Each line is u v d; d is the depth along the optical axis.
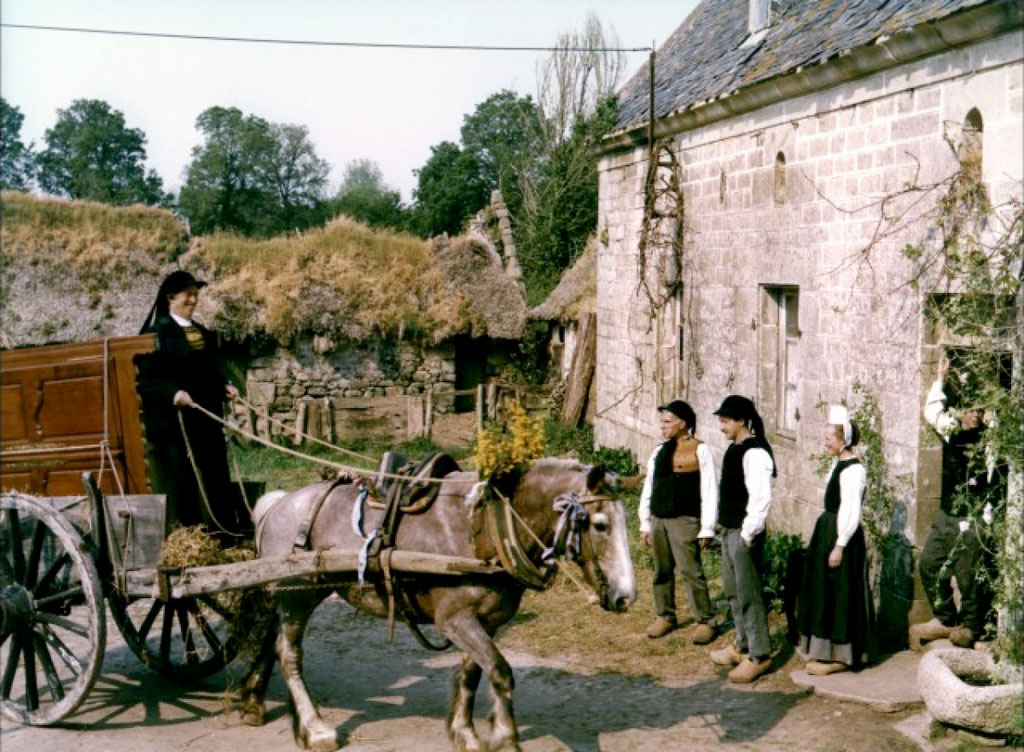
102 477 6.64
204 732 6.51
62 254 20.95
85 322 20.44
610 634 8.62
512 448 5.71
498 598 5.76
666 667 7.82
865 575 7.32
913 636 7.70
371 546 5.93
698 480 8.28
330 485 6.57
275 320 20.52
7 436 6.75
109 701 7.09
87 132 49.28
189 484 6.83
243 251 21.83
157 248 21.61
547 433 19.11
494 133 53.22
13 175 48.62
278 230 50.28
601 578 5.27
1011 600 6.32
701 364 12.23
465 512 5.84
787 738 6.30
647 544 8.56
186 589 6.19
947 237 7.29
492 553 5.65
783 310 10.62
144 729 6.56
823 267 9.24
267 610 6.59
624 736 6.40
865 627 7.28
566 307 22.12
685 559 8.27
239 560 6.59
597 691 7.31
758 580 7.39
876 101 8.37
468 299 22.50
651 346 14.09
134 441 6.64
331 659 8.18
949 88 7.38
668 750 6.16
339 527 6.26
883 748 6.07
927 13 7.55
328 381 21.36
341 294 21.33
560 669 7.82
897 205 8.03
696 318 12.38
